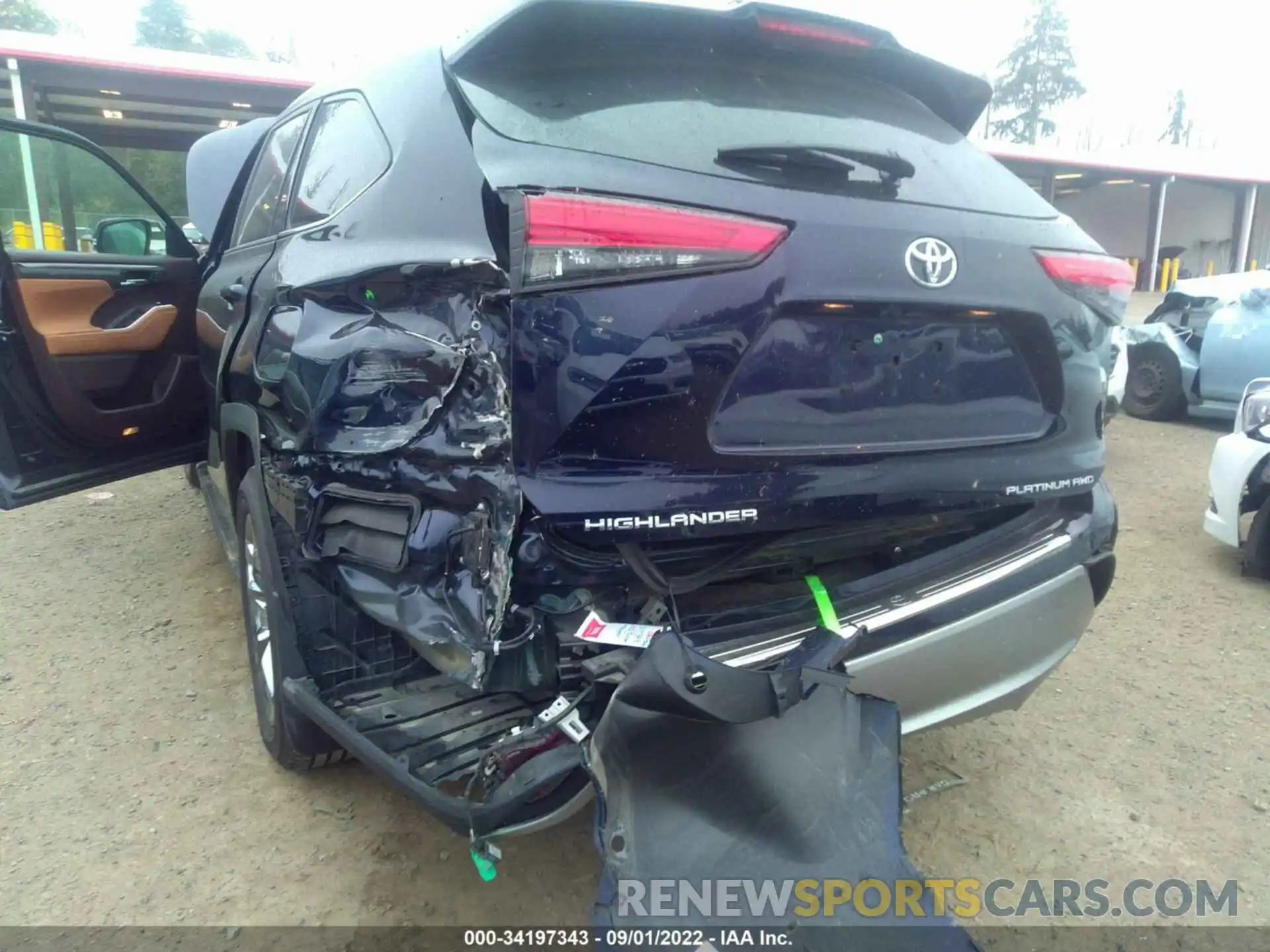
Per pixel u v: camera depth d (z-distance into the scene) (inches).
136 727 128.8
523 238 71.0
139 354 158.6
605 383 72.6
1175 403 333.1
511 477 73.5
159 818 109.2
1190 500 240.7
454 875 100.4
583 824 109.2
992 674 91.8
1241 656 152.4
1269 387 185.2
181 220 379.9
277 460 104.3
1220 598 176.6
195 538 205.3
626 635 74.4
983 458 89.4
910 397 86.1
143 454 158.6
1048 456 93.7
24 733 126.6
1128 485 255.8
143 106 482.9
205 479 177.6
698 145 79.9
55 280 147.6
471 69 86.0
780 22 88.5
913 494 85.0
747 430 78.7
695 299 74.2
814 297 78.4
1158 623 165.5
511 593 73.4
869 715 81.0
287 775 118.0
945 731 130.6
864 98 98.0
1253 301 300.2
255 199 138.5
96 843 104.6
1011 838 107.9
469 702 86.4
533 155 75.9
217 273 144.3
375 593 85.6
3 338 127.5
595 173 74.8
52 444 142.1
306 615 97.1
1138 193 1127.0
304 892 97.5
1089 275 94.9
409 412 83.9
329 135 112.3
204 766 119.7
